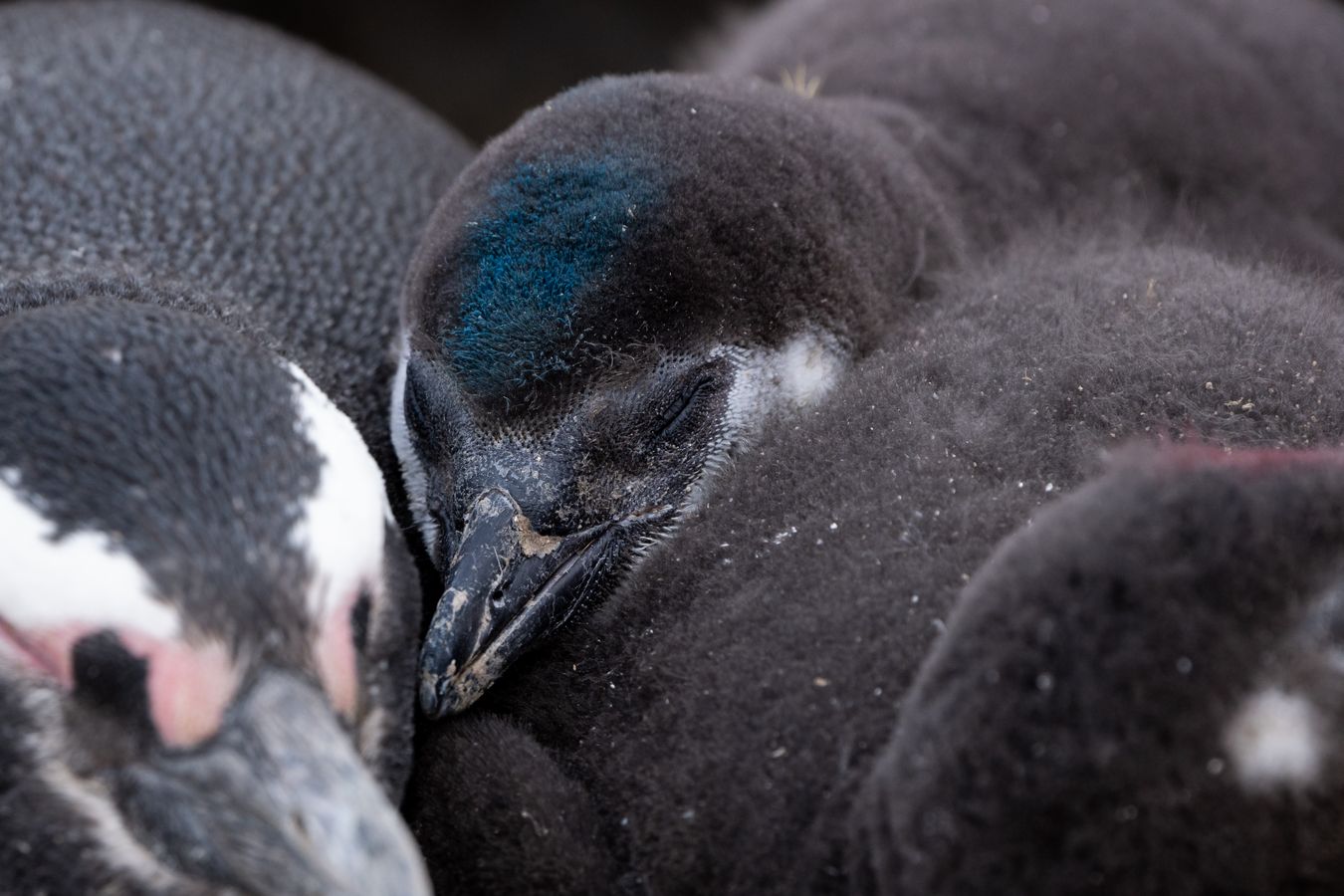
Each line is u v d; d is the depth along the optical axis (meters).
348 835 2.07
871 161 2.18
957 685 2.05
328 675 2.09
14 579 2.08
